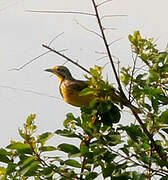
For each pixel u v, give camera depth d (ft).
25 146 32.81
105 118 34.88
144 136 34.40
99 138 33.47
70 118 34.37
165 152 35.09
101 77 34.45
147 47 36.09
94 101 34.53
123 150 33.94
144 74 35.35
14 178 33.99
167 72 35.63
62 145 33.17
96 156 32.83
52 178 33.45
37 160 32.89
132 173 32.27
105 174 32.55
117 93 34.86
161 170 33.58
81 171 33.32
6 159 34.09
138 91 34.91
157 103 34.83
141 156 33.71
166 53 35.78
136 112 34.50
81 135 33.99
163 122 34.47
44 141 32.96
